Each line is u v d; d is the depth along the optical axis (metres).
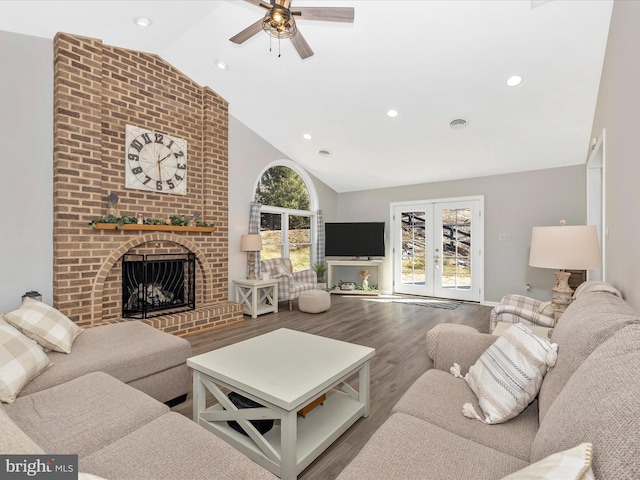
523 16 2.75
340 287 6.79
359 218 7.14
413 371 2.81
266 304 5.37
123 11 2.92
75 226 3.23
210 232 4.51
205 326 4.01
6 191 2.98
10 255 2.99
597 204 4.10
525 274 5.19
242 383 1.64
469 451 1.13
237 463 1.10
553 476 0.63
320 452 1.71
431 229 6.20
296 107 4.60
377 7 2.82
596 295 1.70
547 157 4.77
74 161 3.22
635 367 0.81
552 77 3.33
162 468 1.06
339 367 1.83
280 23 2.29
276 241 6.08
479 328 4.16
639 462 0.62
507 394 1.35
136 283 3.82
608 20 2.66
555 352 1.33
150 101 3.97
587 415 0.78
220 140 4.67
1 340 1.62
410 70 3.55
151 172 3.95
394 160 5.60
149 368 2.08
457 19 2.86
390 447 1.14
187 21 3.19
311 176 6.70
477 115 4.11
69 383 1.64
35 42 3.13
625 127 2.08
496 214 5.47
